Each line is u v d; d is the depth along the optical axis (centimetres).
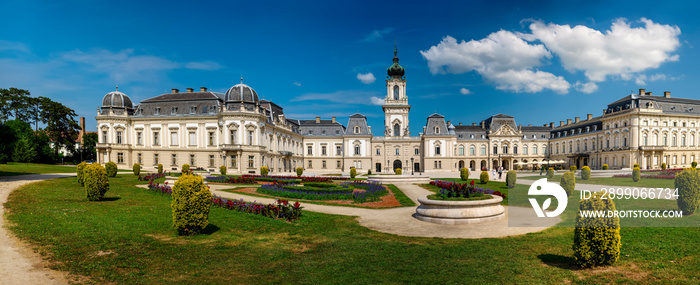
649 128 8131
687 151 8456
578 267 1103
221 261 1210
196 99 7188
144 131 7281
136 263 1152
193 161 7006
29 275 1006
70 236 1396
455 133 10125
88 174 2305
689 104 8606
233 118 6544
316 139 9700
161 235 1511
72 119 8675
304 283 1023
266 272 1110
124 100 7400
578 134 9838
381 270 1123
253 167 6581
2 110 7569
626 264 1109
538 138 10938
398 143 9625
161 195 2738
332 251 1334
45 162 7956
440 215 1833
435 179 5034
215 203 2280
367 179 4631
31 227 1488
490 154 10038
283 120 8250
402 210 2319
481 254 1260
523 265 1133
